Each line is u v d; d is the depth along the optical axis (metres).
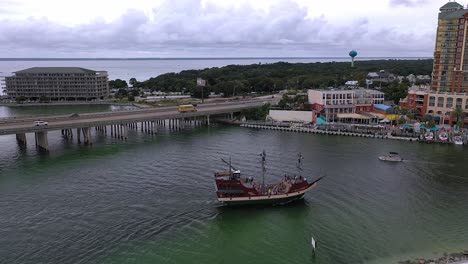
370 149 139.88
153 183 101.00
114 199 90.19
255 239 73.56
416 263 64.56
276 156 128.62
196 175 107.50
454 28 192.50
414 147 143.00
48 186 98.94
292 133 174.12
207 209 86.12
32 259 64.88
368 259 66.19
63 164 119.88
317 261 65.81
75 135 171.12
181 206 87.00
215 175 92.00
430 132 156.75
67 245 69.44
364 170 113.50
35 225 76.81
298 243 71.94
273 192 90.00
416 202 89.62
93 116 175.12
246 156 128.25
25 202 88.25
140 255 66.81
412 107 196.25
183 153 133.25
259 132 177.00
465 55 190.50
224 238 73.69
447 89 199.00
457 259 65.62
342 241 72.38
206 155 130.00
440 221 80.06
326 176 107.75
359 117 186.25
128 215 81.81
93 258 65.50
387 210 85.38
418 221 80.06
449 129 164.12
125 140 158.62
